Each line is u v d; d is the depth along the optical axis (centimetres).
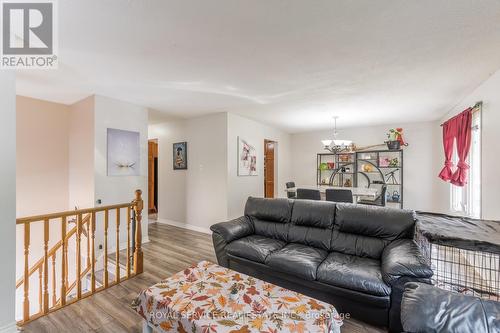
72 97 346
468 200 338
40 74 257
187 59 223
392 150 537
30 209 354
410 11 153
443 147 468
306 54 213
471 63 230
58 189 379
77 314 209
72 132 381
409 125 542
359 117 485
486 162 270
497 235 169
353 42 192
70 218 366
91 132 337
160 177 548
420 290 122
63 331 188
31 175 356
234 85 293
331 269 208
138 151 387
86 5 147
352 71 250
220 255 280
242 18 161
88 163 342
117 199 358
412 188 538
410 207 538
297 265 218
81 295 235
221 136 446
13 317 157
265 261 238
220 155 448
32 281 345
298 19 162
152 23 167
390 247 223
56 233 378
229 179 446
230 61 227
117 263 265
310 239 271
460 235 170
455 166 396
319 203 287
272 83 287
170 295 162
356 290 189
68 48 201
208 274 193
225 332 128
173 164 521
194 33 180
